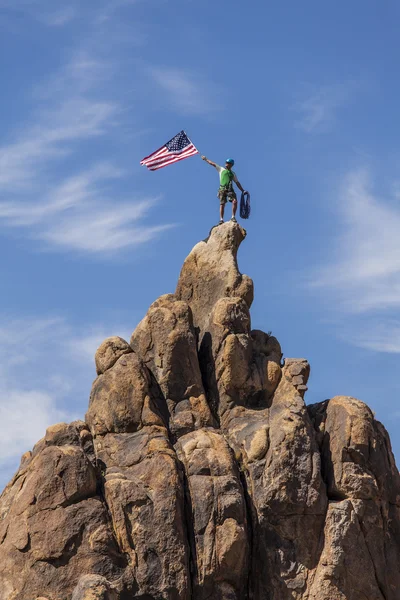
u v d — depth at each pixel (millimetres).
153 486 70750
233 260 83375
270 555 71250
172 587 68625
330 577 70688
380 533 72812
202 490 71000
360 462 73688
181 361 77125
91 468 71062
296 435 73312
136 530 69500
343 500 72562
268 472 72562
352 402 75688
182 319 78250
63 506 69812
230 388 77375
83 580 64562
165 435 73938
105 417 74875
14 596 68688
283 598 70688
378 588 71688
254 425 75188
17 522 70250
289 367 78250
